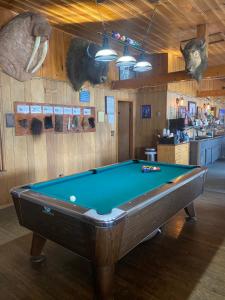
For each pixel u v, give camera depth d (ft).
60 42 14.82
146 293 6.43
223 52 19.12
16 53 10.09
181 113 23.88
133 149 23.13
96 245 5.32
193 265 7.61
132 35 15.02
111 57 9.66
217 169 21.31
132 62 10.11
